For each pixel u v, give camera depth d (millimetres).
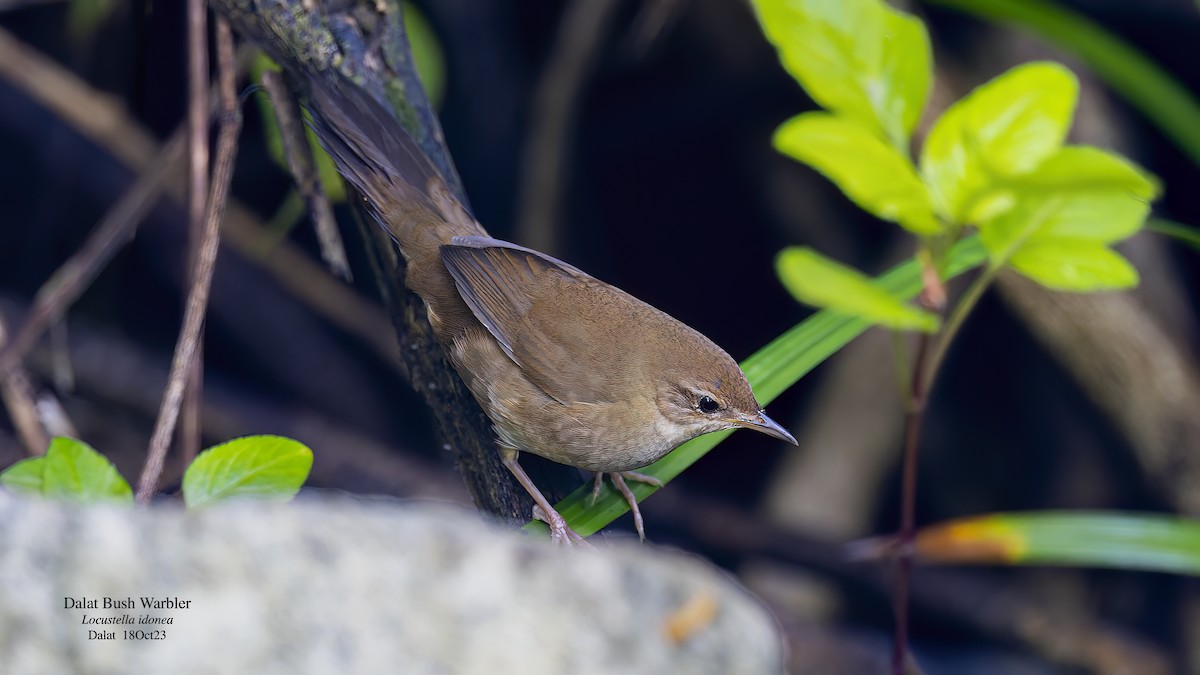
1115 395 11828
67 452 4688
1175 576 13398
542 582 3947
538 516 7508
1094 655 13234
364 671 3711
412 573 3893
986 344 15164
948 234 5066
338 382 14930
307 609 3773
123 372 12930
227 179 6934
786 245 15523
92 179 13273
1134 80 7609
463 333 7500
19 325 12547
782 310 16047
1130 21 13094
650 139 15555
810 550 13266
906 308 4332
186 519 3871
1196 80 13492
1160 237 12641
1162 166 14219
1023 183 4676
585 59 13430
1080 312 11672
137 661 3639
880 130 4949
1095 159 4555
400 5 7359
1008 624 13531
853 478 14250
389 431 15195
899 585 6777
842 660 12922
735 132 15484
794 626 13047
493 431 7777
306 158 7352
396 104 7375
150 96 11922
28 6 12242
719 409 7617
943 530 6941
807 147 4805
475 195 14523
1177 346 11734
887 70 4934
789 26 4938
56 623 3631
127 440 13039
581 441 7500
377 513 4020
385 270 7734
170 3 11281
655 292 16297
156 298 14203
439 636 3801
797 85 14344
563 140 13641
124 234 9266
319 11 6977
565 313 7582
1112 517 6820
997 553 6809
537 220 13734
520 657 3801
